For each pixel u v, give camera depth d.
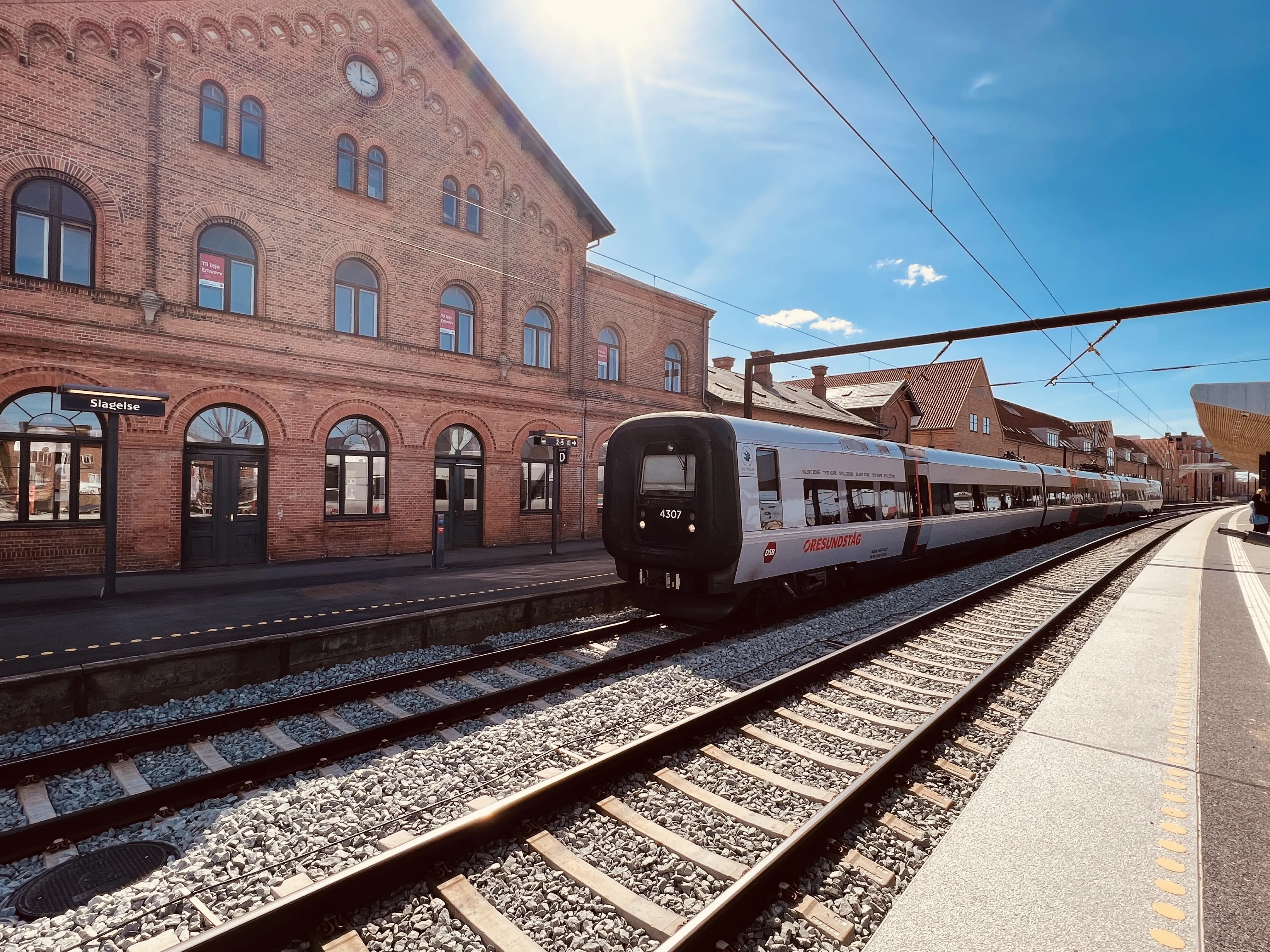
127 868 3.38
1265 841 3.26
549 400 17.09
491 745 4.77
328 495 13.20
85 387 8.25
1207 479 97.94
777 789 4.11
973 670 6.55
